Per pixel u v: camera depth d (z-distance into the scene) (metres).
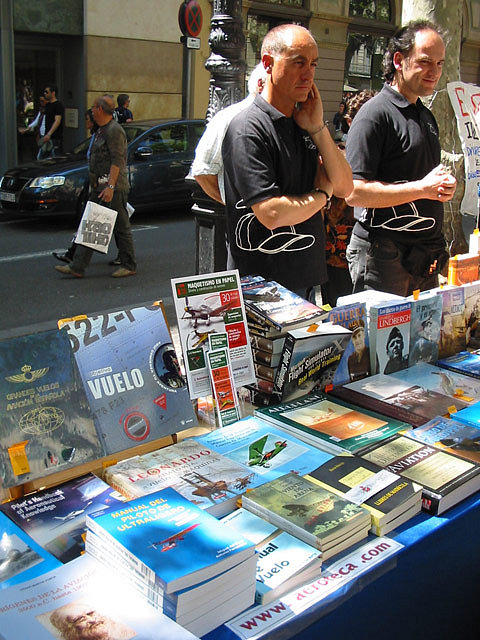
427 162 3.11
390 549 1.65
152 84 14.03
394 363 2.61
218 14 4.23
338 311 2.42
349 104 4.29
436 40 2.91
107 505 1.72
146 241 8.85
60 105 12.37
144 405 2.00
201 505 1.70
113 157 6.66
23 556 1.53
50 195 8.98
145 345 2.04
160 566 1.35
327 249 4.02
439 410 2.29
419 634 1.82
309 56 2.33
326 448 2.03
